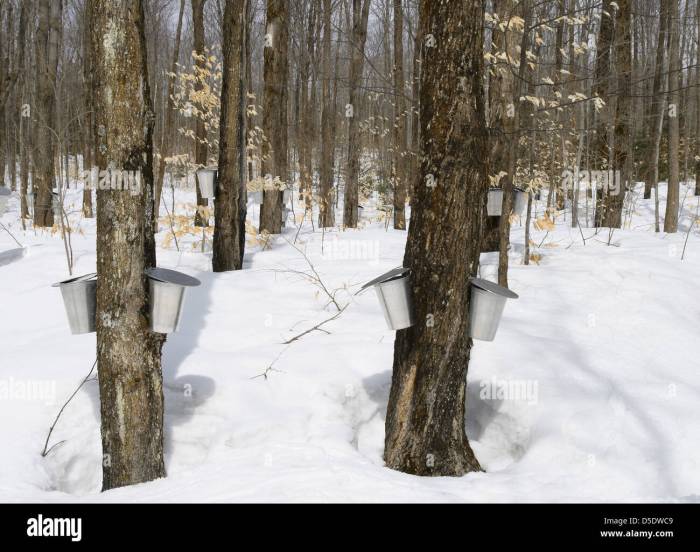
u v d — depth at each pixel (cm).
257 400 441
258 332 542
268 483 328
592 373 461
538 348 494
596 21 1055
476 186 353
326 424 418
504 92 623
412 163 1497
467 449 383
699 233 1304
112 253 345
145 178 349
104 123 338
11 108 2411
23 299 650
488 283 358
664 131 2306
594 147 1313
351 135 1395
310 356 488
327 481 330
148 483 356
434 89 349
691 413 407
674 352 515
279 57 1041
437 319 355
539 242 880
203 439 420
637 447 374
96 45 335
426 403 362
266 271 719
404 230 1238
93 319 362
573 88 861
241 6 730
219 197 739
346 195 1422
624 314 580
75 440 414
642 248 801
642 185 2239
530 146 1301
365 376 468
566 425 400
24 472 374
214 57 942
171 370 467
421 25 358
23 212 1627
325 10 1405
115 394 355
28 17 1952
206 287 653
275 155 1090
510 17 578
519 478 356
